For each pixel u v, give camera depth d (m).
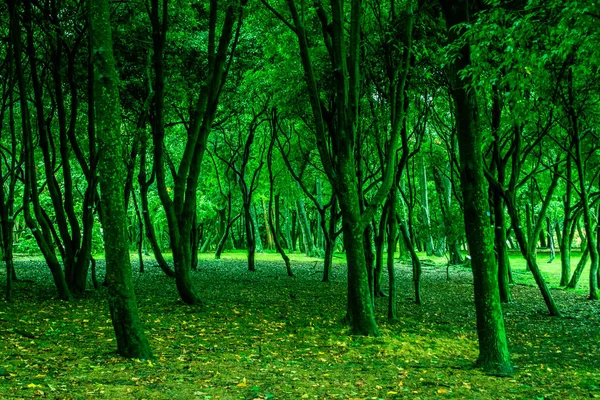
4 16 13.92
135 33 16.02
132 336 8.06
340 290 19.17
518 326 13.45
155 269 25.88
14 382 6.34
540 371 8.74
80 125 18.17
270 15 15.78
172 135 28.95
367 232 15.42
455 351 10.42
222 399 6.24
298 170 30.83
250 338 10.31
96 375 6.94
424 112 16.39
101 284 17.78
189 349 9.02
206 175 39.03
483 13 9.10
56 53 14.16
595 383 7.86
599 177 22.31
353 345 10.12
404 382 7.59
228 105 21.09
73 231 14.88
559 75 12.62
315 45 15.91
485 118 16.03
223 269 26.81
